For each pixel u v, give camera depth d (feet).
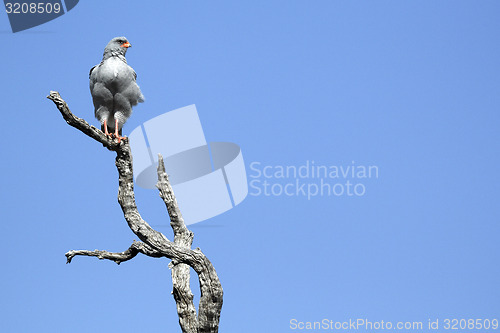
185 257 37.19
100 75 36.73
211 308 37.06
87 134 35.14
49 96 32.73
